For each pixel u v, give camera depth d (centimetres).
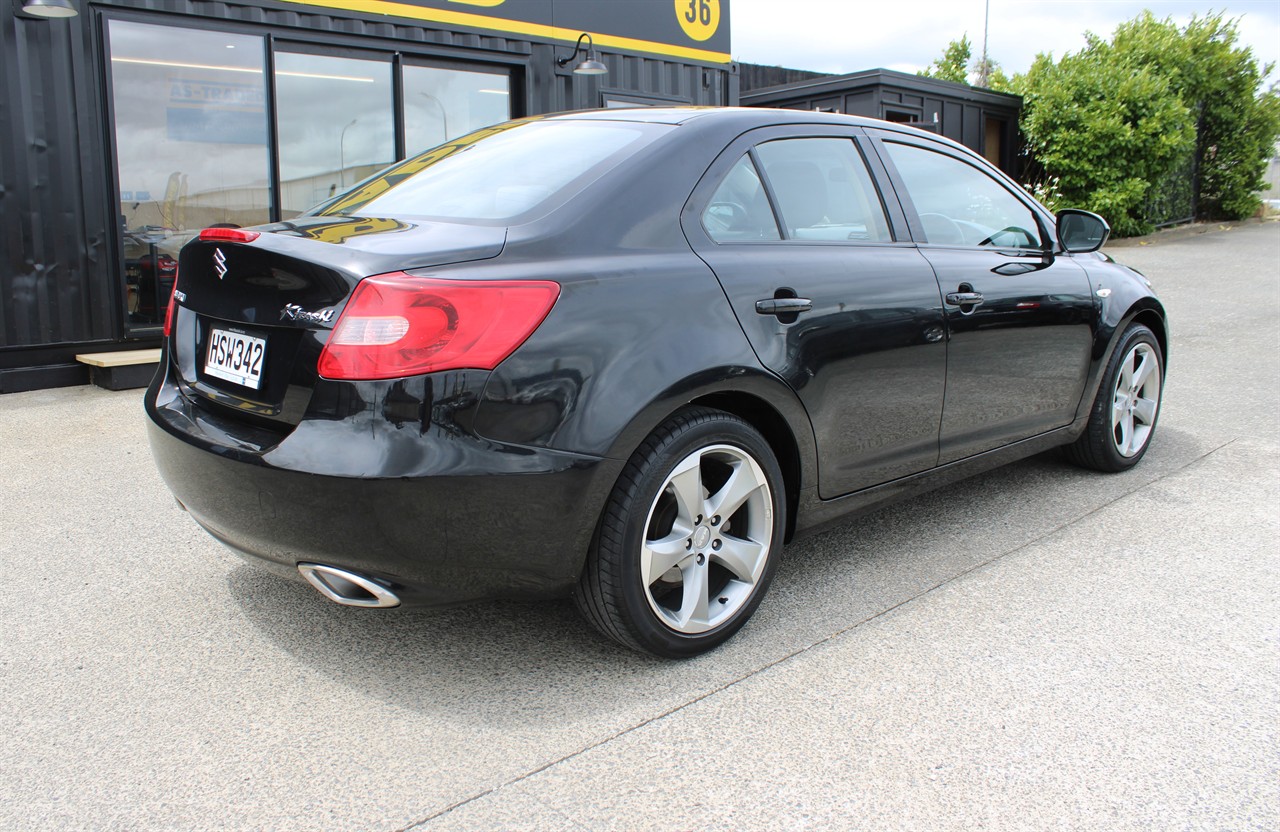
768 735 222
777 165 287
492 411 212
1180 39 1705
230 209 714
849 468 293
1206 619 280
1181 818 191
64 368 641
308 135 746
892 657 259
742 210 271
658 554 243
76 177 635
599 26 903
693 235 255
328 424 212
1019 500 391
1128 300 405
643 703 237
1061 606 290
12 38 600
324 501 211
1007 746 217
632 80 941
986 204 362
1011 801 197
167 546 347
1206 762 210
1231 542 340
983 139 1639
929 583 309
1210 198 1889
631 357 229
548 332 218
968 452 339
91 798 200
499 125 331
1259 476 417
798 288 270
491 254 223
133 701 239
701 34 994
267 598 301
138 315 679
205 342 255
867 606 292
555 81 881
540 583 230
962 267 327
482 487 212
